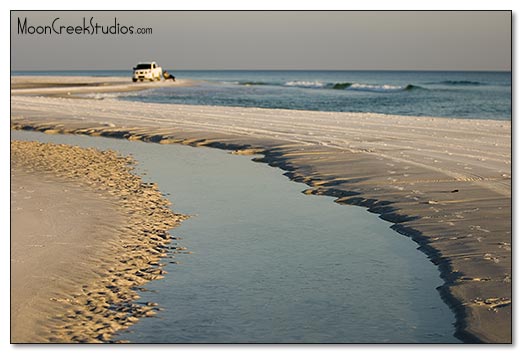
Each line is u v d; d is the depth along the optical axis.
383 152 17.31
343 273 8.52
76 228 10.09
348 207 11.99
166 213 11.48
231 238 10.09
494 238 9.34
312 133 21.73
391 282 8.16
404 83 106.88
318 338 6.62
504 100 51.12
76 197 12.21
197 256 9.16
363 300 7.61
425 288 7.93
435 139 20.00
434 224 10.31
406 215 11.00
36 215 10.74
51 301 7.29
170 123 25.12
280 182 14.34
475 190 12.45
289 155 17.30
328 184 13.81
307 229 10.59
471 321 6.79
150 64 79.62
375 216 11.29
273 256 9.22
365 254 9.27
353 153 17.22
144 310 7.23
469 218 10.48
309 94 57.56
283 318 7.11
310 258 9.12
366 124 24.53
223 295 7.75
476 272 8.09
